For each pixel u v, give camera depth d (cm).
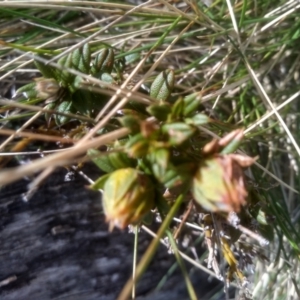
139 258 17
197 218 16
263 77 18
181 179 10
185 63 18
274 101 18
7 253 15
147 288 18
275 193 17
